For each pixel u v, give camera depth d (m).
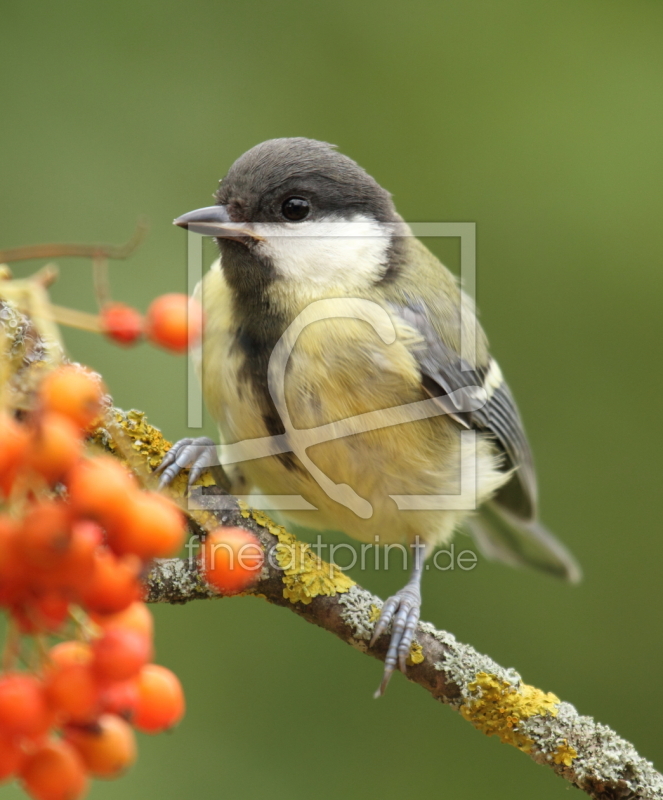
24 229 8.80
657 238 9.49
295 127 9.57
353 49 9.82
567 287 9.45
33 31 9.38
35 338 2.99
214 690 7.80
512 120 9.70
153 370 8.20
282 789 7.50
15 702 2.14
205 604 8.04
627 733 8.23
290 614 8.12
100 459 2.21
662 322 9.38
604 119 9.69
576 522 9.03
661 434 9.16
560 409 9.24
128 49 9.44
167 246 8.97
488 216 9.56
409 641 4.78
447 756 7.82
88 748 2.30
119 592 2.12
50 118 9.12
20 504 2.04
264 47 9.74
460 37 9.88
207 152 9.27
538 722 4.61
